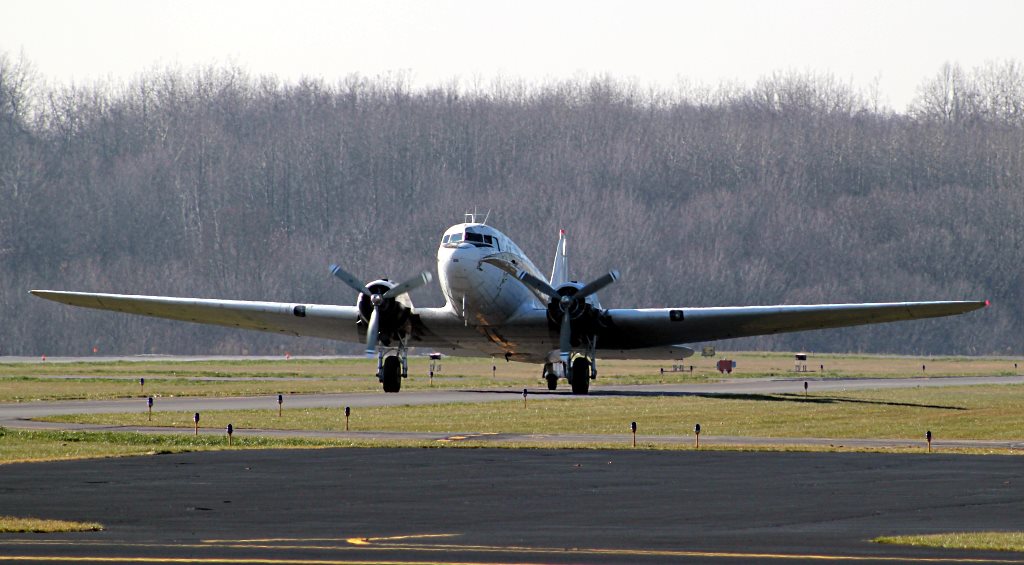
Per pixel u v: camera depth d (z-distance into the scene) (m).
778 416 141.75
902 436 121.50
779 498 77.75
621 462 96.44
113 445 107.50
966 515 71.38
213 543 61.19
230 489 80.88
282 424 129.38
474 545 61.09
